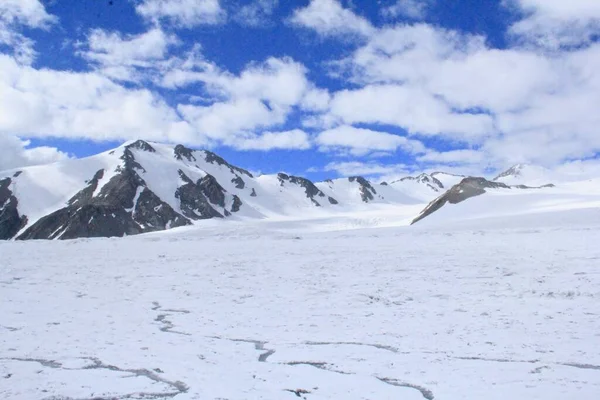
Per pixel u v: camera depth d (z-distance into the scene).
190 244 41.09
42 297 18.56
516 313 14.52
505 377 8.71
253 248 36.66
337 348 10.98
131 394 7.97
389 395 7.89
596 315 13.93
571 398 7.63
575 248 28.25
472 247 31.69
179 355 10.36
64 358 10.09
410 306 16.19
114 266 27.98
